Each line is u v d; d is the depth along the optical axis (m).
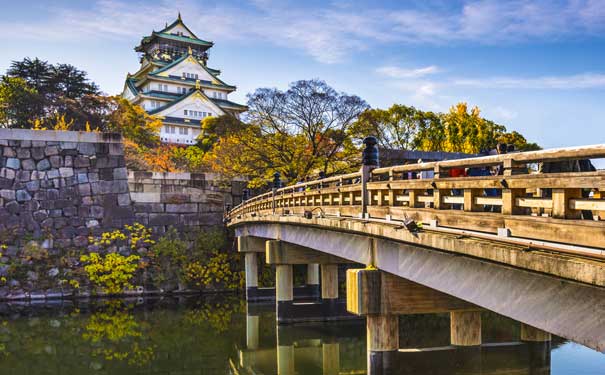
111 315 28.33
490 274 7.58
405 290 11.33
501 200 7.05
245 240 30.72
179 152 61.50
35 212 34.69
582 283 5.58
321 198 15.70
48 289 33.34
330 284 24.14
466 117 55.53
